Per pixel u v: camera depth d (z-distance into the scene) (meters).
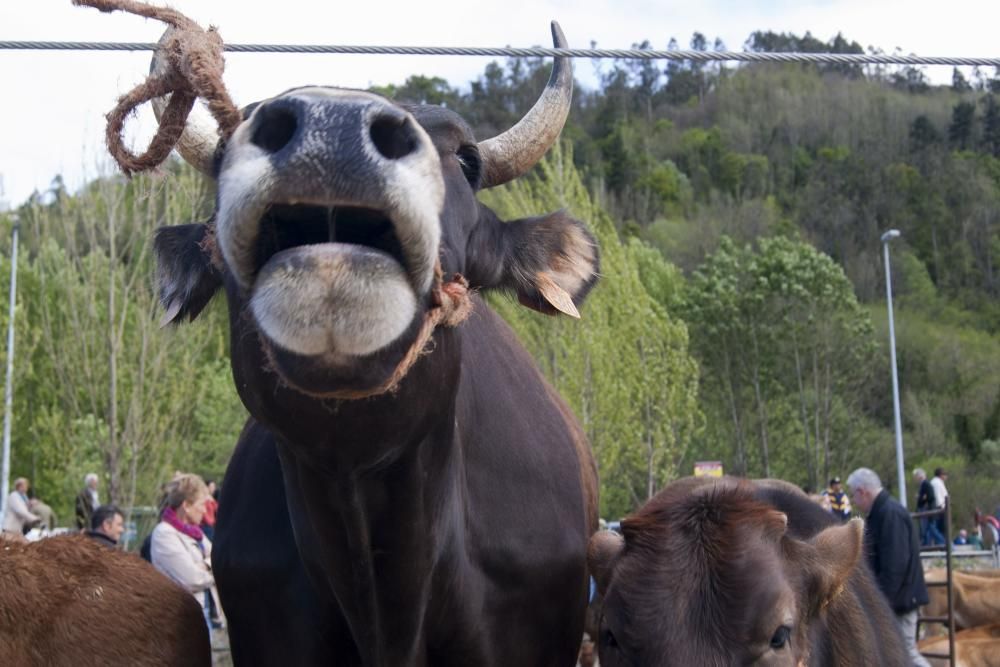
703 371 51.06
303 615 4.36
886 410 60.38
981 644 11.74
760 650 3.98
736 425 48.22
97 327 25.80
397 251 2.63
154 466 25.09
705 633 3.95
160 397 25.33
